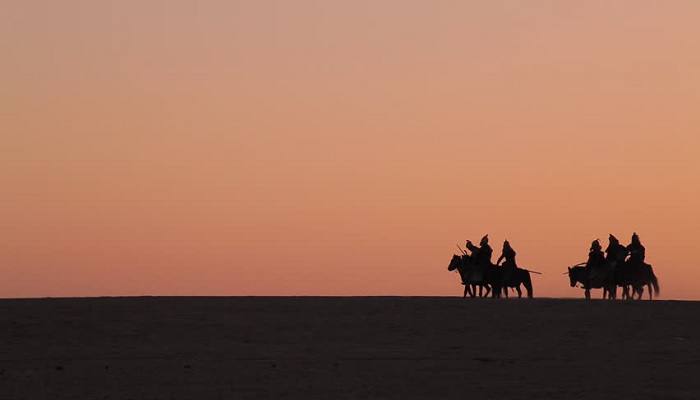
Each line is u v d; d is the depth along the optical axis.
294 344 39.12
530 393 27.58
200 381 29.75
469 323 44.28
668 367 32.81
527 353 36.41
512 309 48.41
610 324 43.91
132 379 30.19
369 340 40.22
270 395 27.22
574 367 32.84
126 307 47.53
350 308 48.44
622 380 29.98
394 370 32.12
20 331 41.56
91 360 34.66
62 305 47.88
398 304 50.31
